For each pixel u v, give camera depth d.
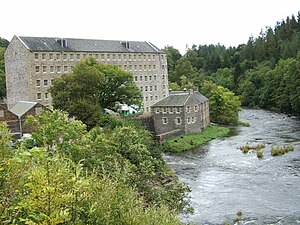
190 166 57.06
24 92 93.38
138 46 117.75
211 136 83.19
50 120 25.12
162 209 17.28
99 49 105.94
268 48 180.12
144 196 27.42
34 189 9.38
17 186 10.28
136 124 70.31
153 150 48.69
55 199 9.58
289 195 40.78
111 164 24.91
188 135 83.56
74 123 26.44
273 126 93.62
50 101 94.62
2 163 10.24
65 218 9.47
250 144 71.06
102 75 67.19
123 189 15.98
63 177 10.42
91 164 24.11
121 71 74.25
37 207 9.34
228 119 103.75
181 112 84.81
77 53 100.38
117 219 13.59
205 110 96.25
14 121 62.16
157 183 37.66
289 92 117.56
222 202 39.59
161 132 87.56
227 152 65.69
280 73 131.25
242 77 164.50
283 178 47.31
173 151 69.31
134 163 32.62
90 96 65.38
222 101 105.69
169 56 187.62
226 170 53.47
